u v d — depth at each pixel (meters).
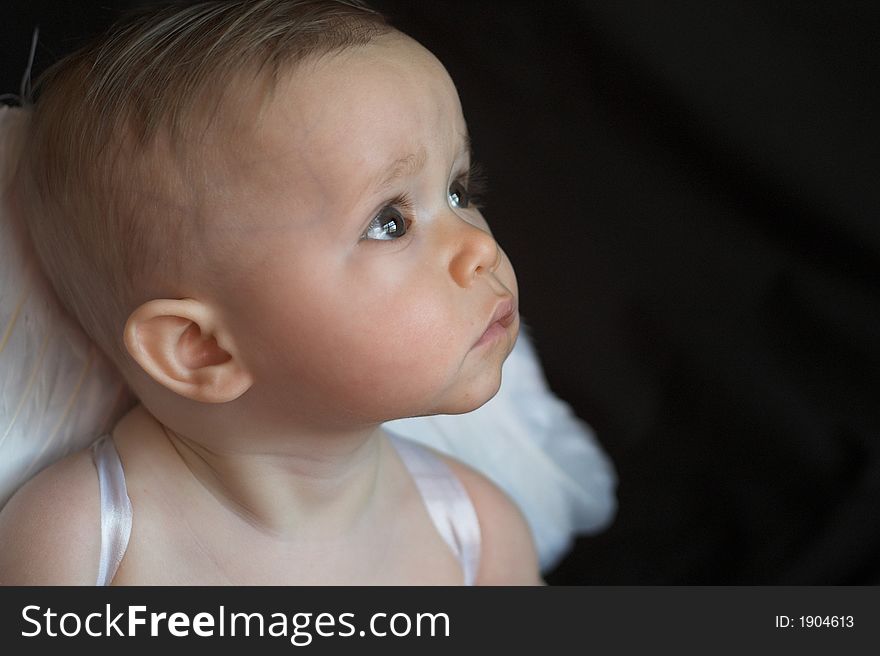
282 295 1.00
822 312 1.84
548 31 1.84
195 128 0.98
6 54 1.40
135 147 1.00
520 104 1.88
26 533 1.09
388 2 1.82
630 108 1.87
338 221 0.98
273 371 1.05
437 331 1.01
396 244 1.01
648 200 1.91
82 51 1.12
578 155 1.91
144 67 1.03
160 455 1.16
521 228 1.92
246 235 0.99
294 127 0.97
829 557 1.59
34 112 1.11
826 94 1.79
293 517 1.17
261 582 1.17
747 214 1.89
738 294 1.90
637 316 1.91
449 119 1.04
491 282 1.05
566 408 1.67
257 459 1.13
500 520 1.34
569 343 1.88
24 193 1.12
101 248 1.05
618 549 1.67
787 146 1.80
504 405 1.57
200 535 1.15
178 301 1.02
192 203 0.99
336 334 1.01
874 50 1.77
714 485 1.75
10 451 1.16
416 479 1.30
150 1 1.43
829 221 1.81
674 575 1.63
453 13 1.84
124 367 1.13
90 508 1.11
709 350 1.86
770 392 1.80
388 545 1.24
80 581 1.10
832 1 1.76
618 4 1.79
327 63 0.99
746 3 1.78
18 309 1.14
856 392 1.80
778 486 1.72
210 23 1.05
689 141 1.85
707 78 1.79
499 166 1.90
